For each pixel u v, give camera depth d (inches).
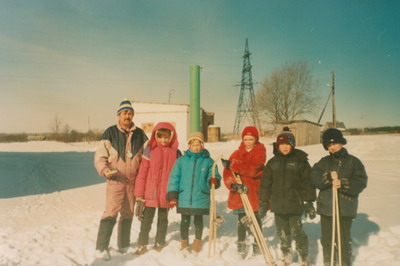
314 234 172.1
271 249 157.3
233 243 167.2
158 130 164.2
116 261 145.2
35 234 180.5
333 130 132.3
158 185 158.2
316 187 132.2
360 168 128.6
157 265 140.2
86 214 233.8
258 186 152.2
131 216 163.0
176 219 211.5
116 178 156.7
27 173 486.6
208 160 160.6
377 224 183.2
